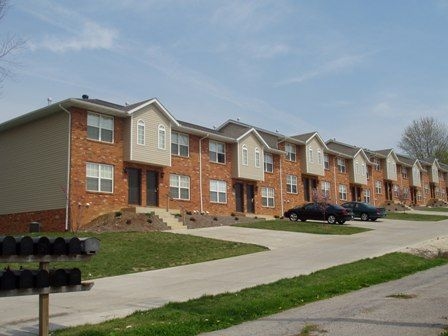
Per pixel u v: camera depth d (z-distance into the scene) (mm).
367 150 57312
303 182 44969
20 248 7625
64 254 8047
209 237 23625
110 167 27422
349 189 51969
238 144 36656
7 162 29031
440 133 85312
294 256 18000
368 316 8484
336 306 9547
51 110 26250
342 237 24719
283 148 43031
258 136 38375
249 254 18938
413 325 7703
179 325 8109
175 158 31750
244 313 9039
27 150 27906
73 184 25438
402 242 22062
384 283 12391
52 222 25766
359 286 11836
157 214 27953
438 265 16031
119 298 11555
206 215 31906
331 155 49781
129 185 28453
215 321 8500
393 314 8562
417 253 18453
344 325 7902
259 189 39156
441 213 50156
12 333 8469
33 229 23953
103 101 28891
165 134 30141
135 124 28328
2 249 7488
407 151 86562
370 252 18703
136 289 12695
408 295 10445
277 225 29844
